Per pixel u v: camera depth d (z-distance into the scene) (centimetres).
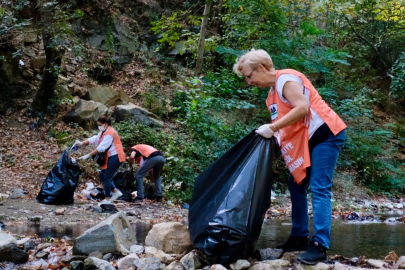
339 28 1725
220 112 930
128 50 1345
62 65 1155
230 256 294
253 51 320
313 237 300
